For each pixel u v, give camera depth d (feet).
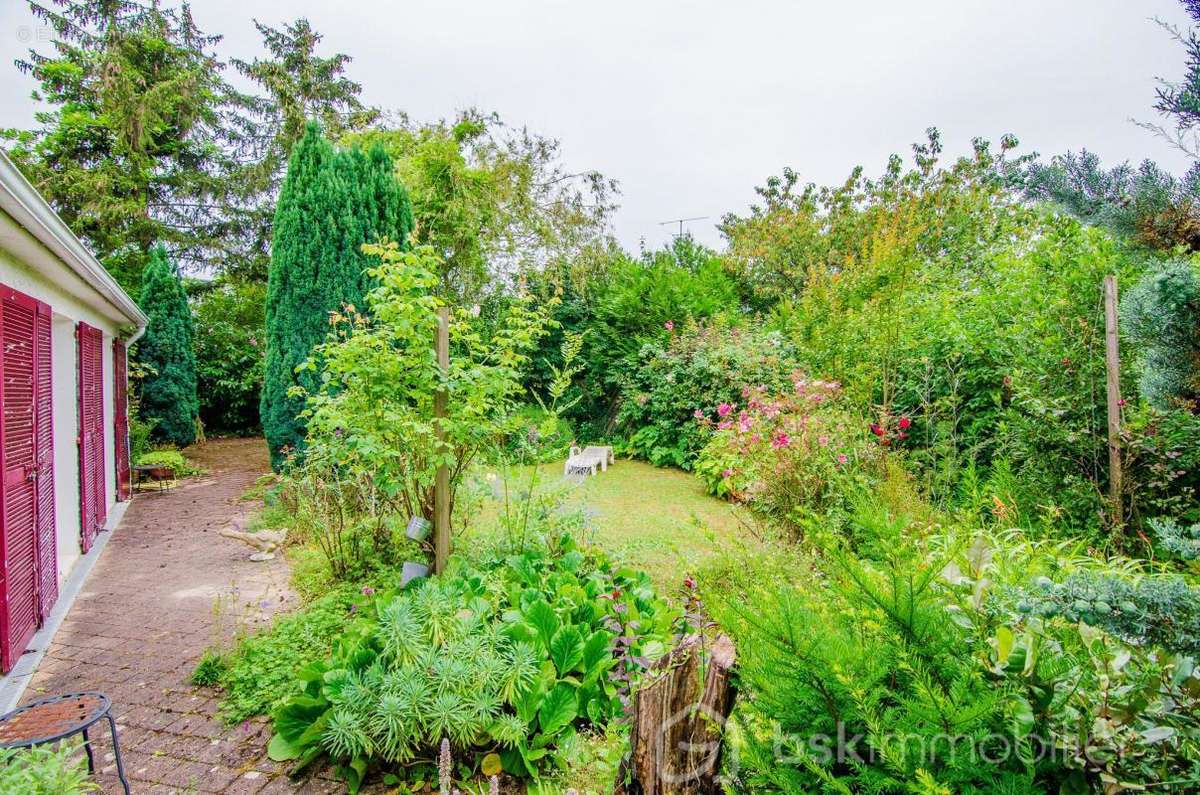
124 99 39.88
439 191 34.01
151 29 43.60
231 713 9.04
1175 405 5.97
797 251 42.70
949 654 3.94
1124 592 3.29
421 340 13.12
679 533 16.21
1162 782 3.41
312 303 25.03
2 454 10.37
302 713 8.21
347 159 25.77
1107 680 3.80
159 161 45.80
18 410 11.38
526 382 37.68
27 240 10.76
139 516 21.86
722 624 4.86
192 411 37.50
